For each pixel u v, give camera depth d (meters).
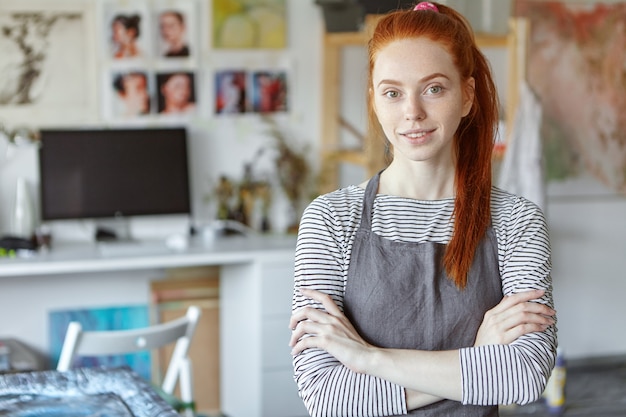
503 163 4.87
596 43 5.47
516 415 4.76
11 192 4.62
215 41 4.83
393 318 1.80
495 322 1.78
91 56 4.66
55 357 4.73
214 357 4.91
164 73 4.77
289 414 4.45
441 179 1.86
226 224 4.89
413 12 1.79
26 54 4.57
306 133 5.01
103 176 4.65
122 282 4.80
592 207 5.58
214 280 4.89
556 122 5.45
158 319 4.82
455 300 1.80
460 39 1.77
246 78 4.89
